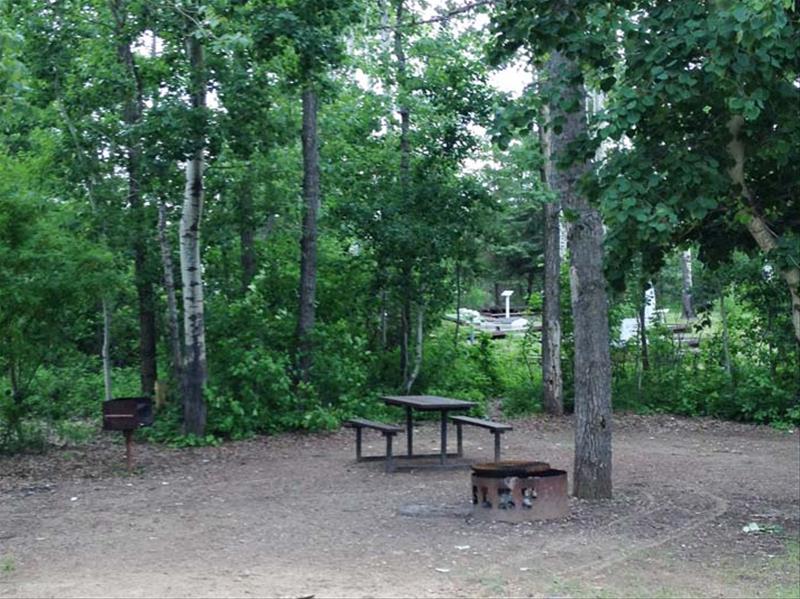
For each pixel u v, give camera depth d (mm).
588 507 10172
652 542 8555
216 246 18578
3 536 8977
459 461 13859
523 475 9641
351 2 13680
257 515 9992
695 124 8531
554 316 19859
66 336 14609
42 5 15047
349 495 11234
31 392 14875
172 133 14109
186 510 10328
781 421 18516
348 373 18219
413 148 19312
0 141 16062
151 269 17391
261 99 14734
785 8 7594
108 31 15477
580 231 10484
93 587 6969
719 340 20312
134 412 12984
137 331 20234
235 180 17516
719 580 7277
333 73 19328
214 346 17422
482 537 8703
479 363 21938
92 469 13359
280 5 13125
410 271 19328
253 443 16078
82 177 16188
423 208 18891
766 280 18594
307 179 18094
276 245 20000
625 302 20344
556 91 8750
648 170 8148
